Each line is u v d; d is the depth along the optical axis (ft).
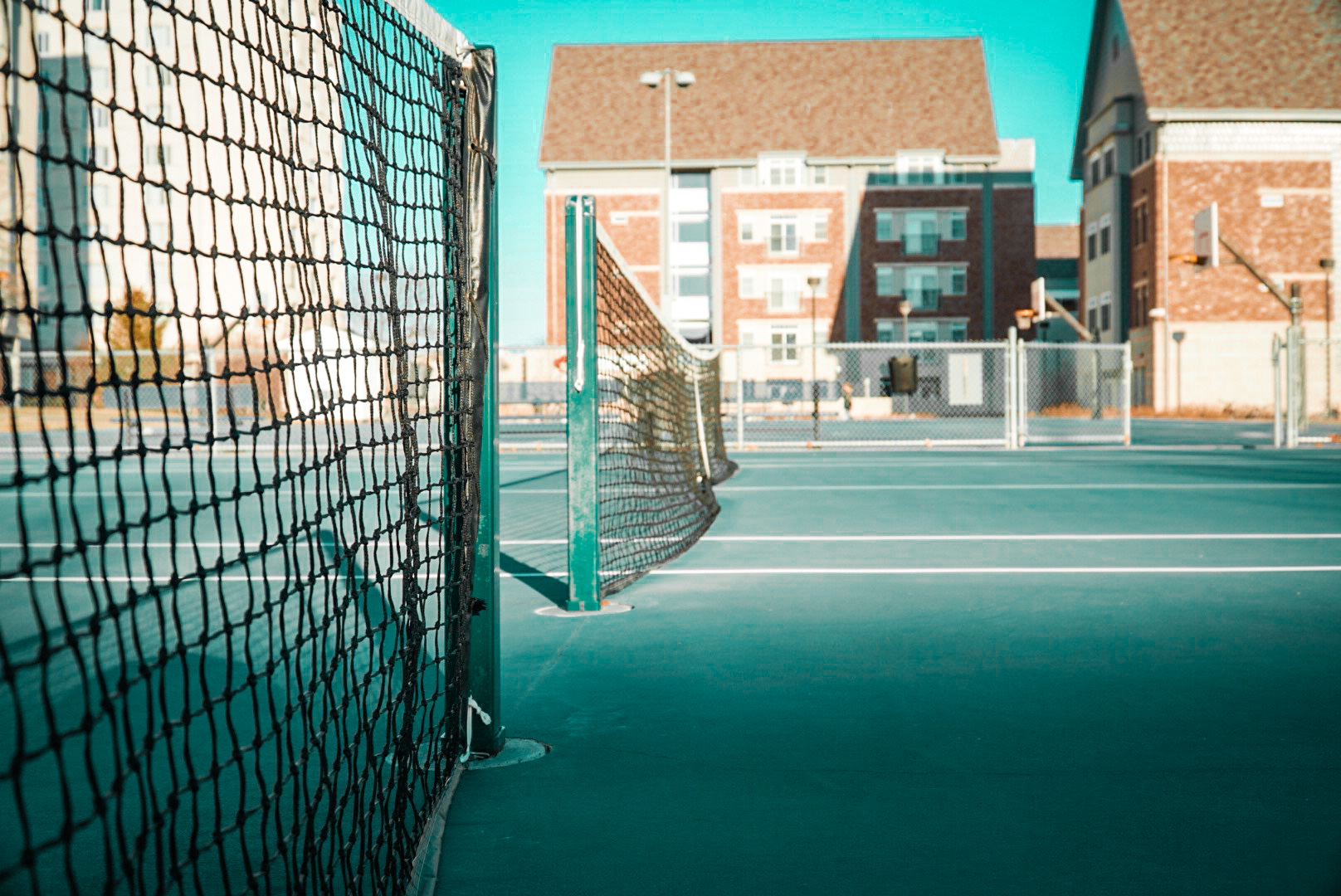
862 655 15.92
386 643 16.25
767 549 27.58
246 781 10.35
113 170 5.41
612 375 25.71
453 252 11.18
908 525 32.48
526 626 18.30
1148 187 150.51
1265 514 34.27
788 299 185.68
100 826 9.26
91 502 40.70
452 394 11.14
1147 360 149.89
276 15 7.12
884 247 185.37
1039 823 9.50
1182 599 20.26
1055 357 172.55
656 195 184.55
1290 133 145.59
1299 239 145.69
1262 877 8.39
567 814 9.84
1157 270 146.51
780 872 8.55
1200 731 12.11
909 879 8.40
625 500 35.47
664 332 33.68
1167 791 10.24
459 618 11.10
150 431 71.67
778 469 57.52
